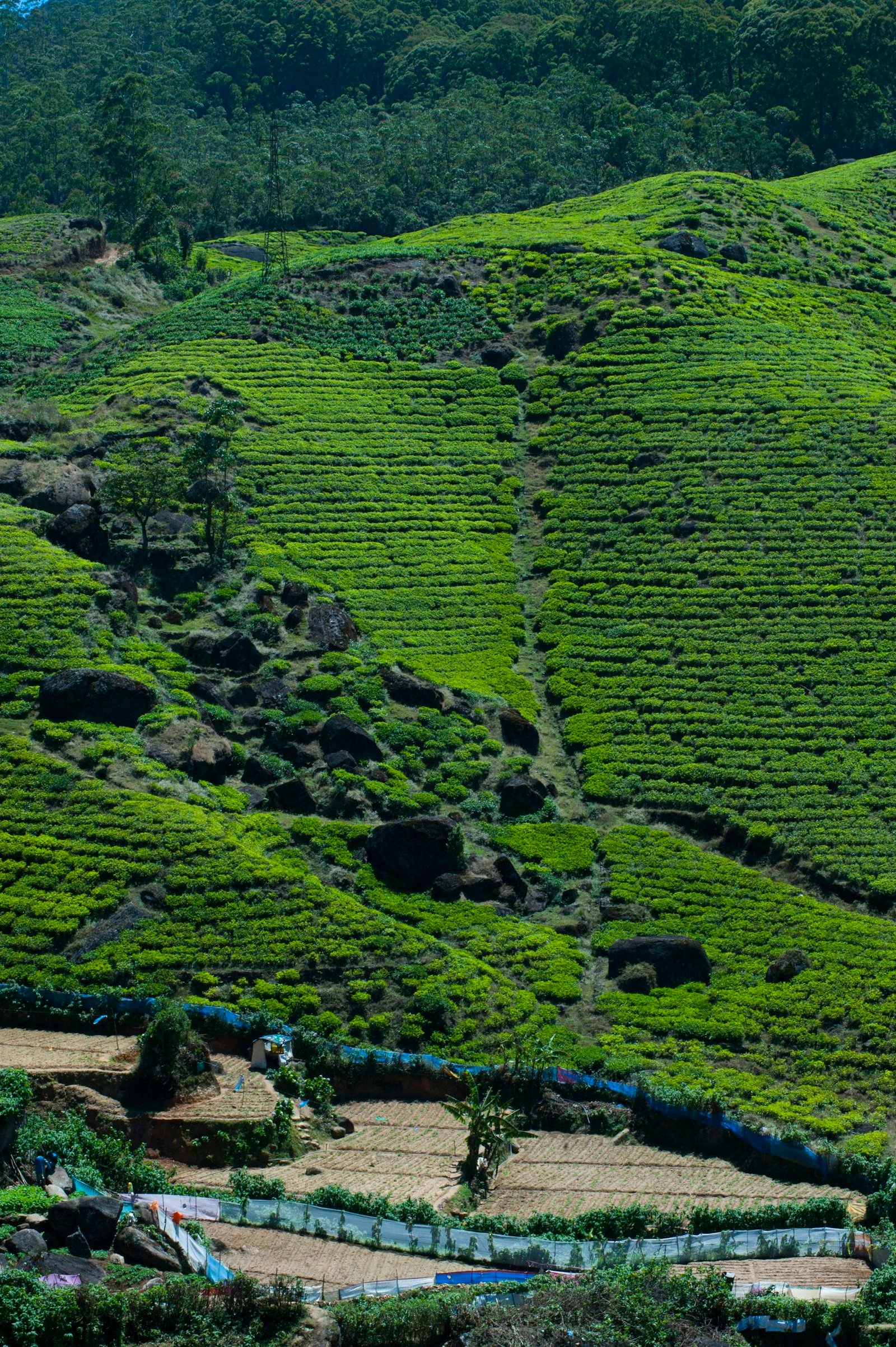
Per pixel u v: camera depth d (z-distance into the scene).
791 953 53.91
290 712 66.06
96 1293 26.98
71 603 68.31
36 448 82.44
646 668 71.44
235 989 49.59
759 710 67.69
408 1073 47.47
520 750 67.38
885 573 75.94
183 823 56.06
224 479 82.75
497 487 87.25
